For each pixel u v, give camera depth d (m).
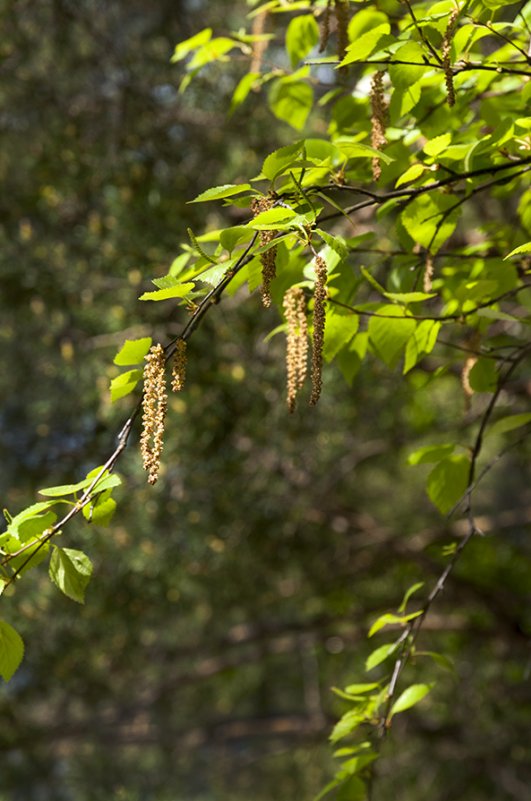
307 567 9.65
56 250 7.66
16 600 7.77
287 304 3.09
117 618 8.20
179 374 2.93
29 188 7.94
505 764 10.90
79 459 7.82
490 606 9.75
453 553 4.18
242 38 4.83
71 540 7.61
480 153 3.61
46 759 11.03
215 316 7.39
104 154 7.75
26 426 8.27
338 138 4.34
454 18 3.27
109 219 7.51
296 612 11.58
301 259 3.78
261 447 7.86
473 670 11.12
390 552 10.05
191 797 13.48
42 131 8.08
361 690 4.06
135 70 8.03
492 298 4.14
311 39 4.57
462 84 4.06
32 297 7.66
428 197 3.87
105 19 8.53
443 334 8.13
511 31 4.23
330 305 3.69
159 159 7.84
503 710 10.93
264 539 8.45
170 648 10.48
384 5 4.20
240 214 7.60
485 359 4.24
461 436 9.70
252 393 7.48
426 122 4.07
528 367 9.19
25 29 8.25
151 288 7.36
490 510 14.29
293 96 4.62
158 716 12.25
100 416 7.53
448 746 11.26
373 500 11.72
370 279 3.63
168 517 7.64
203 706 13.05
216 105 7.97
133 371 3.03
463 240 7.45
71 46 8.36
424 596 10.17
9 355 8.34
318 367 2.84
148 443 2.88
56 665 8.57
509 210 8.17
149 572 7.88
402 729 10.96
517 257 4.36
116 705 11.06
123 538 7.53
